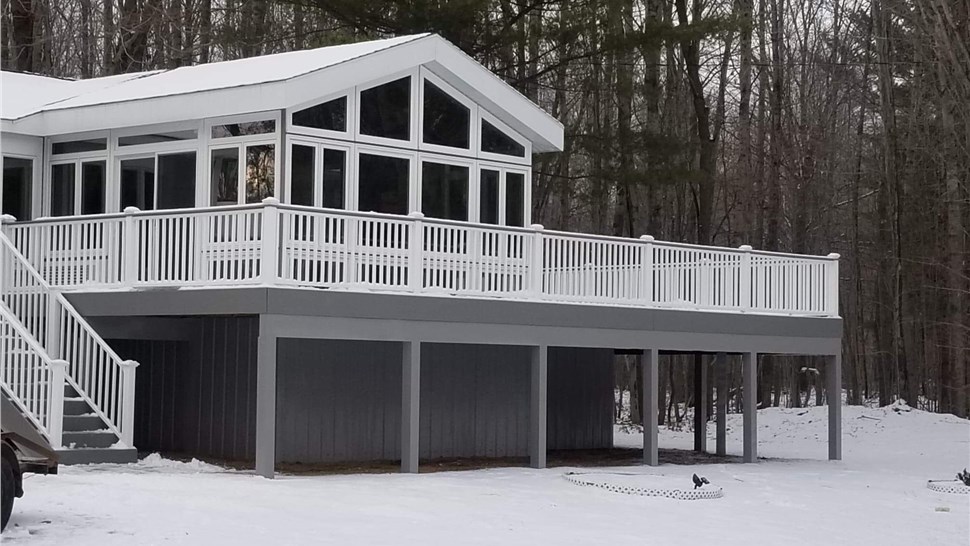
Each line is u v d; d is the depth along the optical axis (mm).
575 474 17953
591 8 30094
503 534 12281
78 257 18250
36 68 34781
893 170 38156
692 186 37469
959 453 26312
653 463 20500
